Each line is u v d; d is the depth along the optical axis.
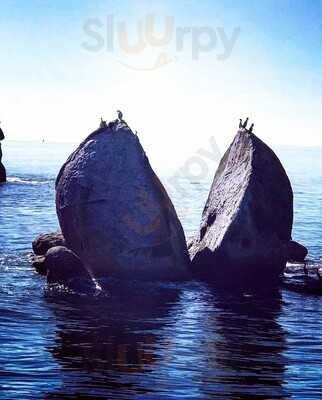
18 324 17.41
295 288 22.58
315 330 17.84
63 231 23.52
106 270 22.67
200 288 22.11
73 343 15.96
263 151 23.56
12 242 30.27
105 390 12.99
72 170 23.14
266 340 16.77
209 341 16.55
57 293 20.81
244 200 22.73
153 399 12.63
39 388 12.97
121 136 23.11
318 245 32.31
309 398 12.91
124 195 22.55
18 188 62.91
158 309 19.47
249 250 22.75
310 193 71.00
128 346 15.91
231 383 13.58
